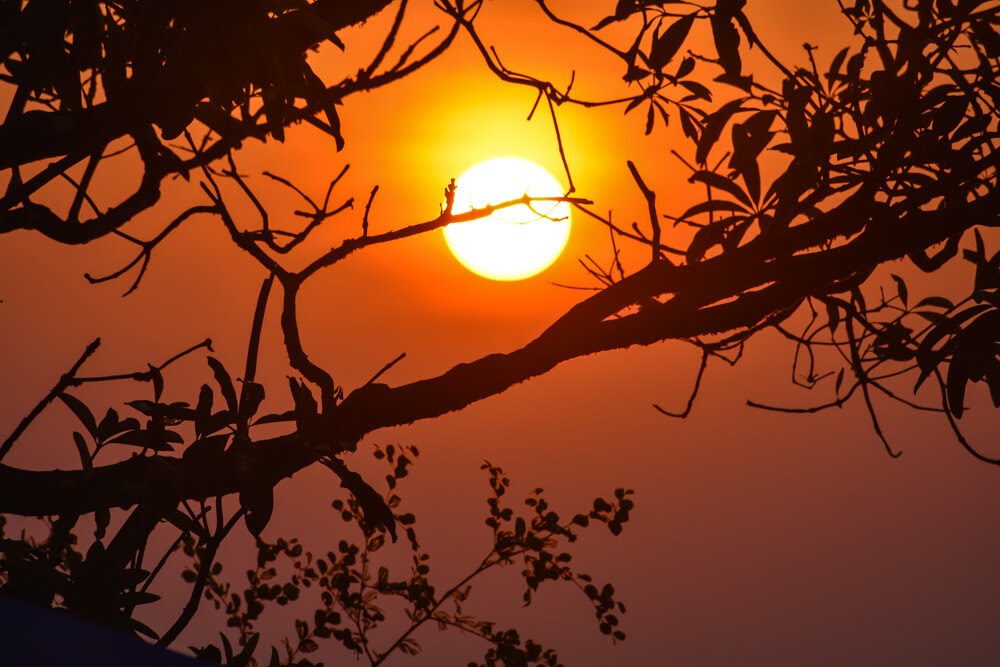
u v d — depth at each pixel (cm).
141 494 845
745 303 984
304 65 907
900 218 991
